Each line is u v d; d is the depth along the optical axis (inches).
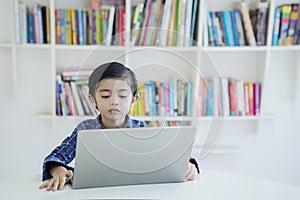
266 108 107.9
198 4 95.5
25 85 101.2
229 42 97.6
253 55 105.6
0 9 97.6
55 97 96.0
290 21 98.2
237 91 100.0
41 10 93.7
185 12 94.8
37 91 101.7
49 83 101.7
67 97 96.3
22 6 92.7
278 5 104.0
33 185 49.6
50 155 51.7
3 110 101.2
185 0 94.3
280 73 107.1
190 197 45.7
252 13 100.3
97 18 94.1
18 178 53.2
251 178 54.6
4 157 102.8
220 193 47.6
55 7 98.9
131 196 45.3
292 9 98.0
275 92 107.6
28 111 102.0
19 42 93.4
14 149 102.8
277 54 106.3
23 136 102.6
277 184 52.2
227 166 109.3
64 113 96.7
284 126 109.0
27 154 103.2
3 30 98.2
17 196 45.3
